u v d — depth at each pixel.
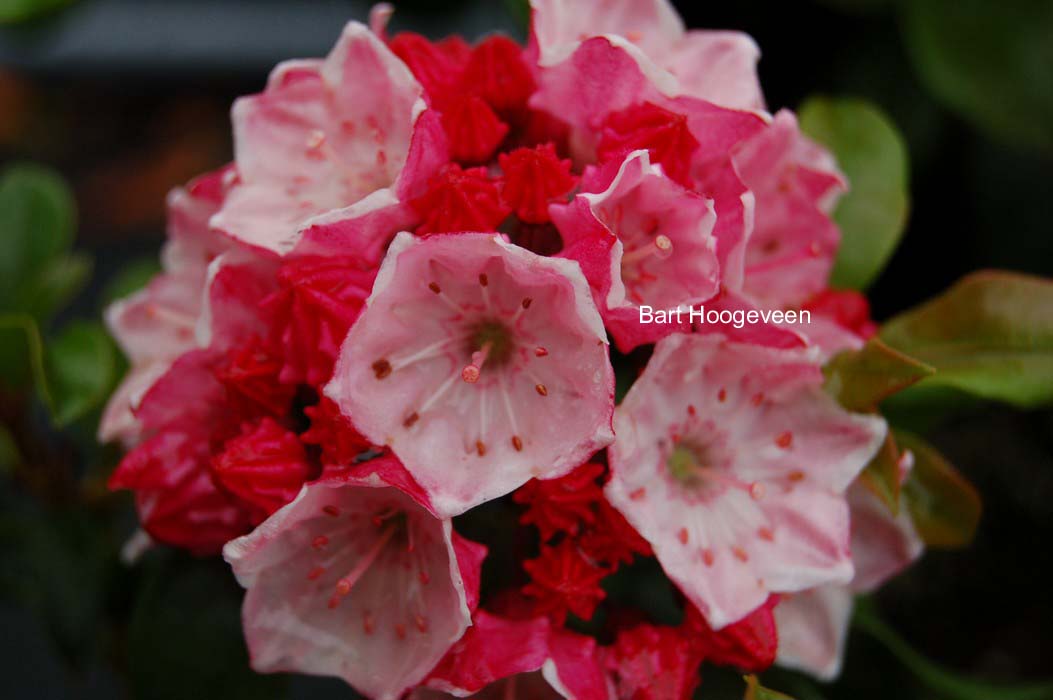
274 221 0.17
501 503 0.18
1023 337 0.18
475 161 0.17
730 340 0.17
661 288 0.16
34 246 0.21
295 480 0.16
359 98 0.17
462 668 0.16
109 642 0.21
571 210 0.16
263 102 0.17
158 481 0.17
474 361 0.16
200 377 0.17
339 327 0.16
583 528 0.16
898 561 0.18
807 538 0.17
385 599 0.16
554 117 0.17
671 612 0.18
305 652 0.16
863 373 0.17
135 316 0.19
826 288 0.19
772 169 0.18
